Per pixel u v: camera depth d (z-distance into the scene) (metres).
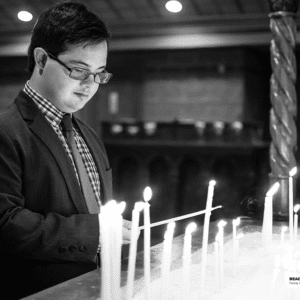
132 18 10.20
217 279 1.38
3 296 1.70
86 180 1.86
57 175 1.73
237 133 8.23
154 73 11.09
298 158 4.59
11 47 11.17
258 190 2.90
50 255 1.63
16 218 1.60
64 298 1.25
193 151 8.02
